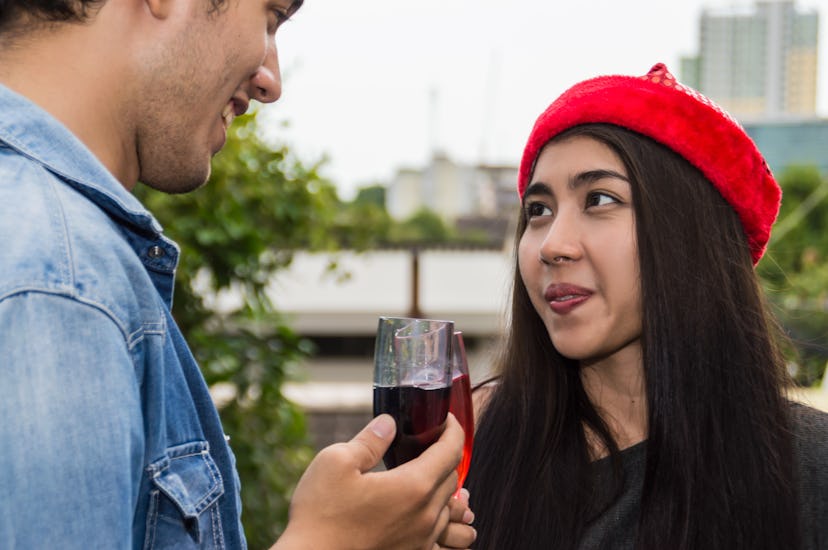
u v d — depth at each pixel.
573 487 1.37
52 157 0.77
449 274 11.33
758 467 1.33
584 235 1.34
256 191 2.80
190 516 0.83
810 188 13.27
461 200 21.33
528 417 1.47
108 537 0.67
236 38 0.87
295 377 2.98
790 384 1.48
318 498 0.82
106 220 0.80
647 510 1.31
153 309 0.81
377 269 11.09
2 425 0.64
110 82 0.82
